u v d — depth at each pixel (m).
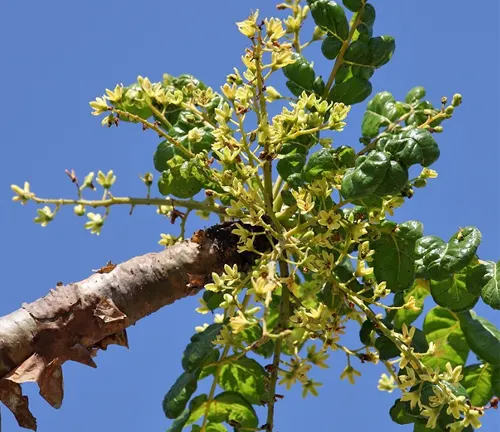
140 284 4.20
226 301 3.95
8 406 3.87
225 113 4.20
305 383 4.36
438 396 4.11
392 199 4.31
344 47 4.85
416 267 4.45
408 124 5.07
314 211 4.43
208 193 4.40
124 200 4.61
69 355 3.98
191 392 4.51
